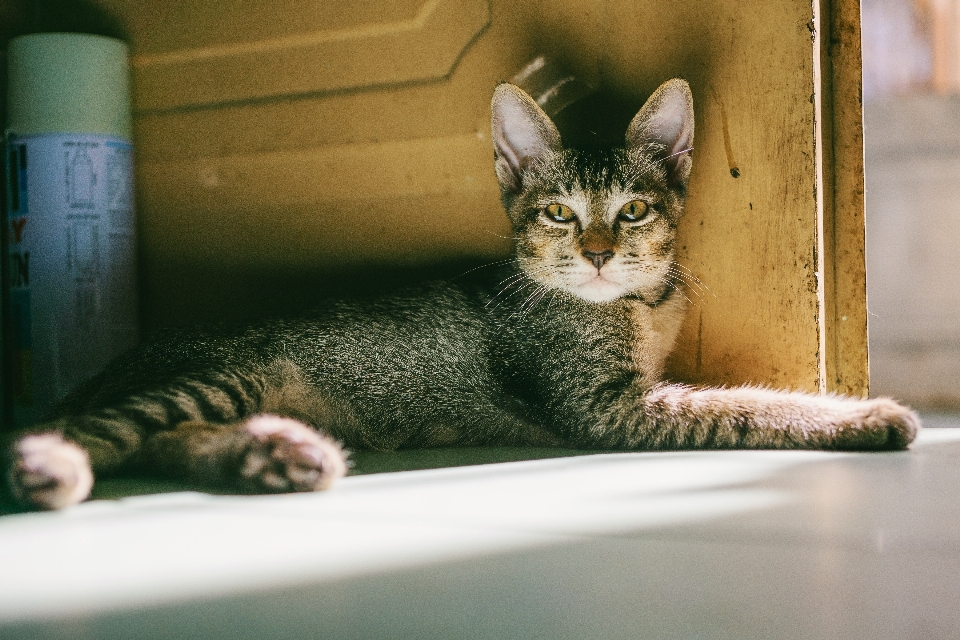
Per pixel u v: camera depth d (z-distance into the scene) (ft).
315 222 1.80
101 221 1.79
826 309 1.57
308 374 1.47
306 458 1.05
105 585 0.70
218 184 1.86
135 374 1.40
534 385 1.53
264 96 1.81
